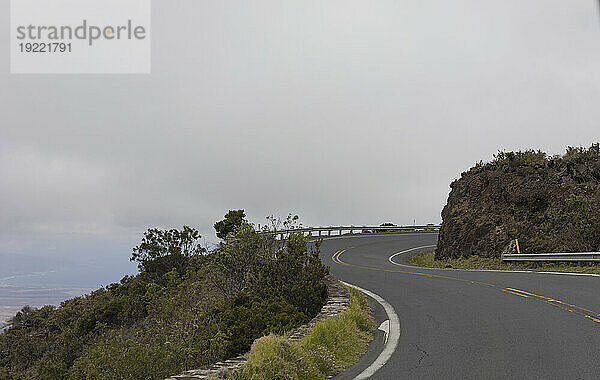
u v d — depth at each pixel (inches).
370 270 1011.9
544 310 464.1
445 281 749.9
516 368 284.7
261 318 462.6
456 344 351.3
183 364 457.1
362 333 393.1
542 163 1280.8
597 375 265.6
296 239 652.1
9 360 1178.0
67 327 1257.4
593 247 994.1
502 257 1120.2
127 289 1393.9
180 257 1272.1
